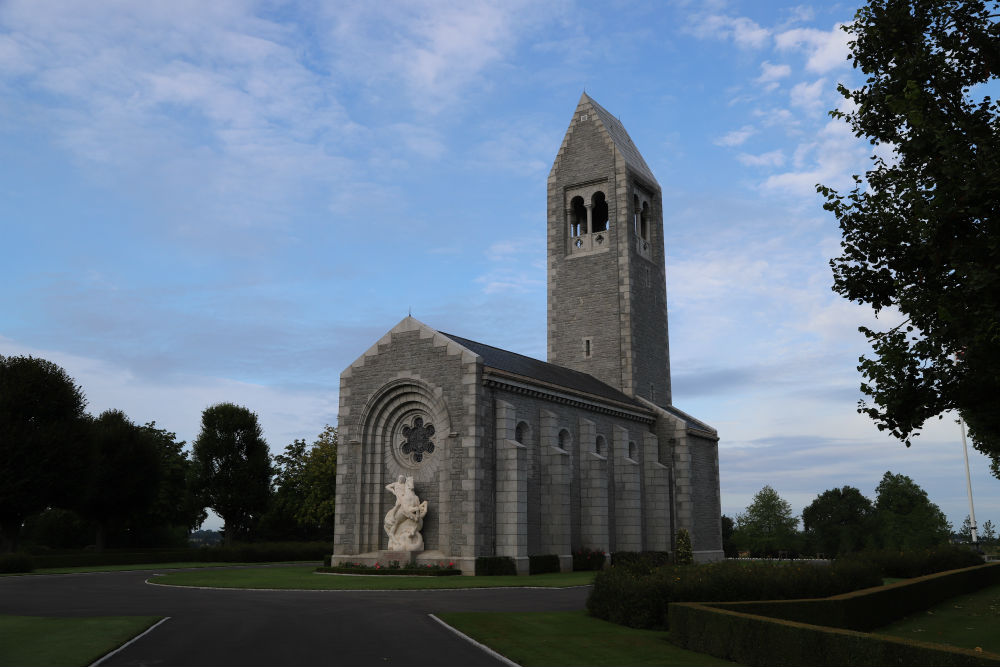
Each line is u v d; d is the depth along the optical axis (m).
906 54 18.70
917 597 27.78
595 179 63.56
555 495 44.03
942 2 18.17
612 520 50.47
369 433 44.50
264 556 61.84
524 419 44.22
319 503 76.81
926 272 17.73
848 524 127.56
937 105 17.97
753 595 22.66
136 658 16.31
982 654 12.22
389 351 44.72
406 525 41.50
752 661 16.58
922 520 118.25
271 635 19.27
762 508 131.62
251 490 74.25
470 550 39.28
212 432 75.00
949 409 18.06
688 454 55.97
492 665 16.03
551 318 63.72
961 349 17.53
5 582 37.16
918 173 17.95
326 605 25.80
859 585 27.20
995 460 42.62
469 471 40.19
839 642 14.59
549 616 23.17
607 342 60.66
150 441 70.00
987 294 15.30
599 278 62.00
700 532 59.00
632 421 54.72
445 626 20.97
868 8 19.12
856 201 18.81
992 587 39.09
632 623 21.70
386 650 17.34
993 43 18.02
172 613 23.56
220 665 15.64
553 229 65.00
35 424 58.06
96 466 62.50
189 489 75.06
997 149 16.28
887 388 18.09
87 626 20.16
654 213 66.94
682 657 17.66
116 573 44.69
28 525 82.62
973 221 16.34
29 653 16.62
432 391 42.41
